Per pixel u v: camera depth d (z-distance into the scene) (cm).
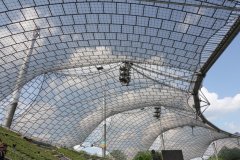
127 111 10106
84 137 9875
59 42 5112
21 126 7688
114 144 10950
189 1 3594
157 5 3891
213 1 3438
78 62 6047
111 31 4650
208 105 6775
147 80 6950
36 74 6500
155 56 5216
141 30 4509
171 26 4259
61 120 8362
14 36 4894
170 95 7594
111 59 5831
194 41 4428
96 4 4100
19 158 3294
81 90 7806
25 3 4147
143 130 11275
